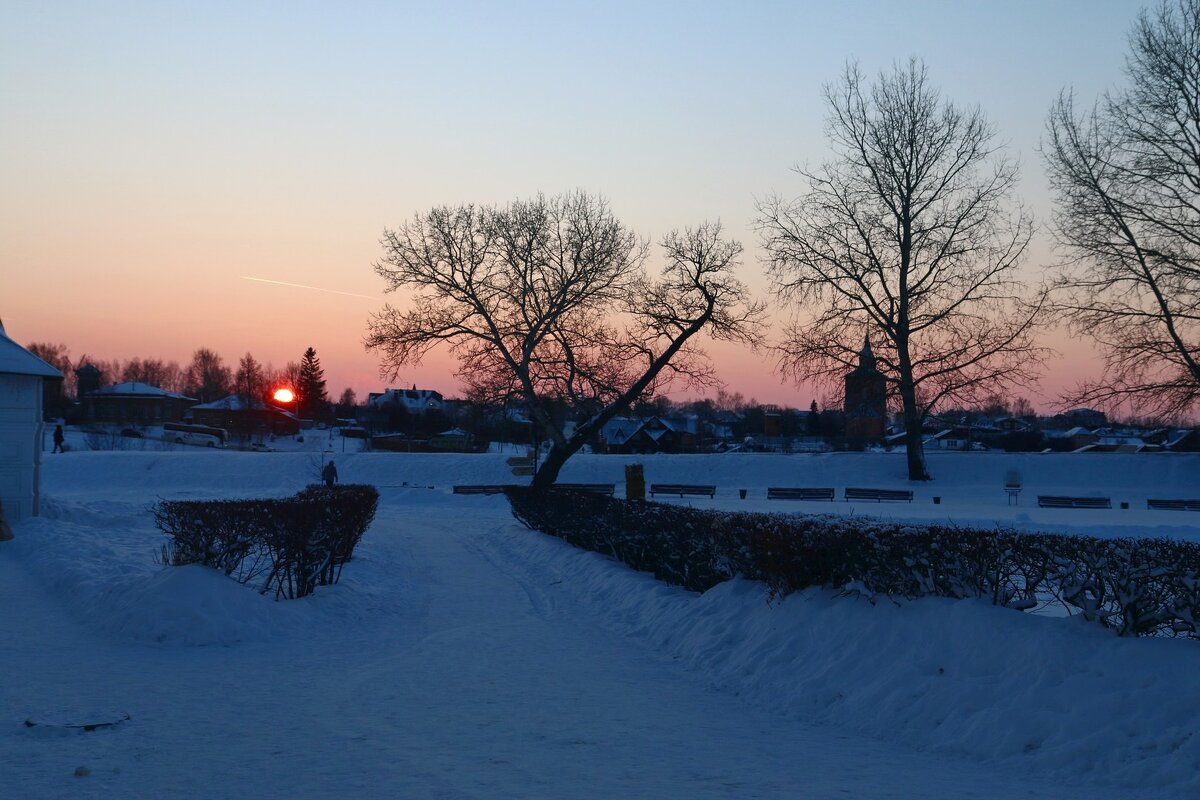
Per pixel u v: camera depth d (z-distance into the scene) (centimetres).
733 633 1171
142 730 757
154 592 1213
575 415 3788
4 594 1521
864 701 861
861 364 4716
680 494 4841
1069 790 632
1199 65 3209
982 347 4594
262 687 938
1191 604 770
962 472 5584
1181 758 638
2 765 652
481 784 627
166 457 5481
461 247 3538
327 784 620
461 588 1812
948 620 900
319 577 1611
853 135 4816
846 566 1060
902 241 4797
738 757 727
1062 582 859
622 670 1098
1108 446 8206
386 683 975
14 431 2503
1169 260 3219
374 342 3553
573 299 3562
